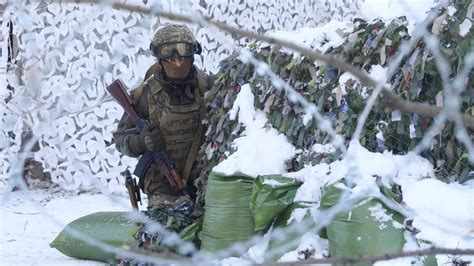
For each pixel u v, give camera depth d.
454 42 2.85
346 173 2.88
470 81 2.82
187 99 3.96
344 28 3.35
